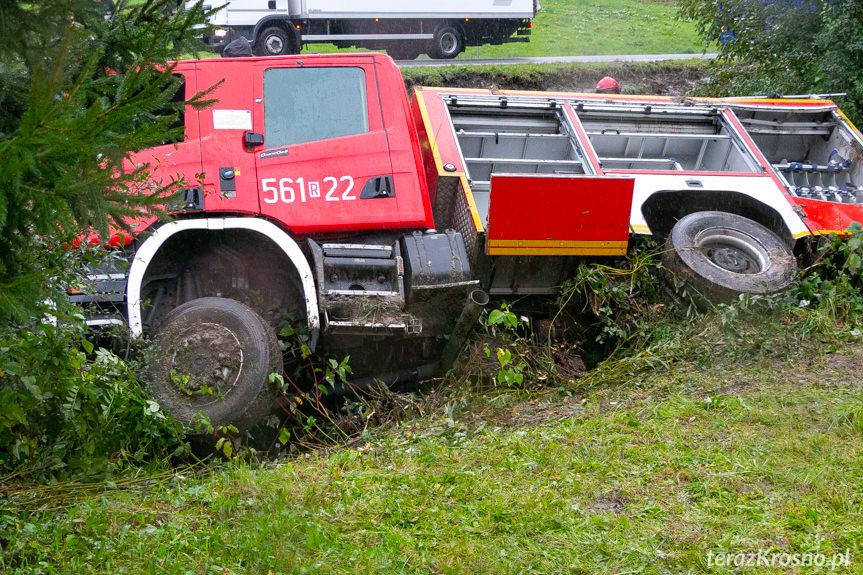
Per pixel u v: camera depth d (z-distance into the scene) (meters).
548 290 7.02
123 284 5.70
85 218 3.21
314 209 6.14
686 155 8.60
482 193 7.33
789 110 8.62
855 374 5.55
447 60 18.86
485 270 6.84
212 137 6.07
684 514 3.82
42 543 3.61
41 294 3.49
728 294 6.50
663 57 20.06
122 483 4.46
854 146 8.38
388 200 6.27
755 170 7.79
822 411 4.91
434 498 4.12
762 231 7.04
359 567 3.43
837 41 10.19
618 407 5.34
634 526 3.74
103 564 3.44
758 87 11.38
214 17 16.19
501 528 3.75
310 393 6.18
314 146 6.23
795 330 6.25
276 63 6.30
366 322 5.80
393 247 6.16
